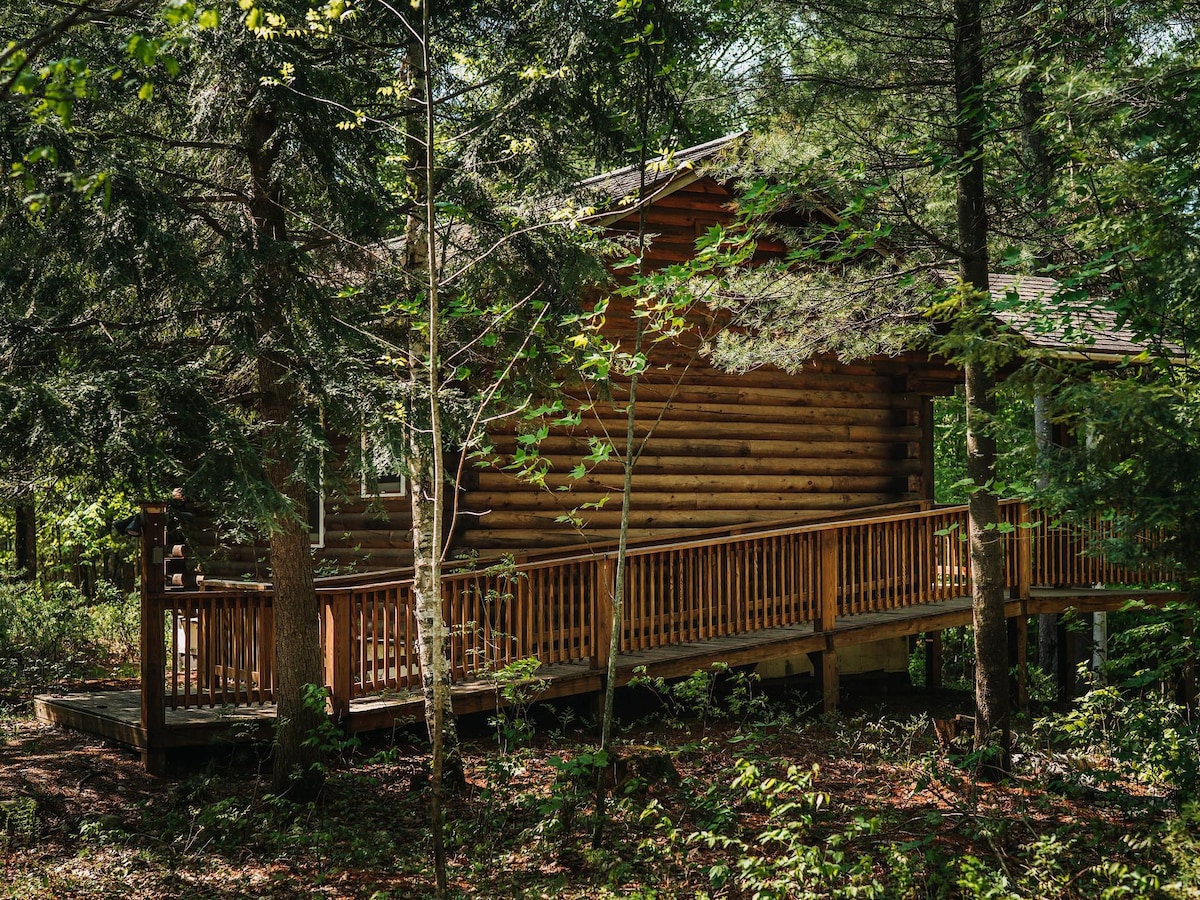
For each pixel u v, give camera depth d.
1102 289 8.42
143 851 8.05
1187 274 7.26
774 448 14.76
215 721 9.64
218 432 7.59
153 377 7.35
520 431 8.88
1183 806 6.80
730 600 12.07
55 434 6.82
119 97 7.94
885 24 10.04
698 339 14.16
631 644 11.45
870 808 8.92
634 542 13.59
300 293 8.16
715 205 13.73
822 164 9.43
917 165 9.96
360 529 13.83
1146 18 8.90
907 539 13.32
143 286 7.97
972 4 9.65
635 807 8.90
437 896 7.20
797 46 10.76
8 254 7.56
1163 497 6.68
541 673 11.14
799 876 6.93
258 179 8.55
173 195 8.23
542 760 10.23
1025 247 9.95
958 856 7.81
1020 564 13.43
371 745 10.49
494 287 9.23
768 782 7.45
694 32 9.12
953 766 10.21
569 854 8.16
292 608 9.11
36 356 7.45
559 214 8.29
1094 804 9.13
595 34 8.62
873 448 15.57
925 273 10.36
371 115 9.17
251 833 8.43
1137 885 6.55
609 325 13.47
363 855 8.03
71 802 8.88
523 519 12.99
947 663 19.94
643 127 9.10
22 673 13.75
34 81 3.94
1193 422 6.96
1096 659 15.91
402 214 9.09
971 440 10.25
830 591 12.55
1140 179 7.32
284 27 7.64
